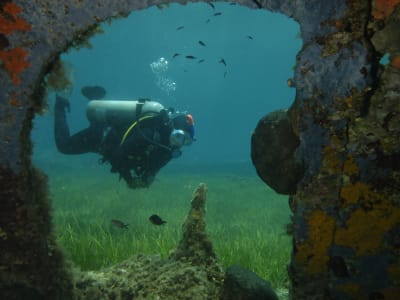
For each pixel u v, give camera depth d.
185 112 6.41
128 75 103.94
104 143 6.57
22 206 2.23
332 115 2.04
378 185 2.02
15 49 2.09
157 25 73.19
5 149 2.17
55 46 2.12
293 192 2.37
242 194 14.28
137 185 6.22
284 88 121.88
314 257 2.12
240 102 131.12
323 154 2.07
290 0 2.03
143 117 6.03
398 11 1.90
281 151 2.31
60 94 7.50
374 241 2.05
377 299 2.08
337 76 2.02
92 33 2.35
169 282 3.03
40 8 2.07
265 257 5.08
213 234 7.28
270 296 2.54
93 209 9.64
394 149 1.99
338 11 1.97
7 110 2.14
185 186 15.92
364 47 1.96
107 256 4.73
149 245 5.18
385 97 1.98
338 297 2.11
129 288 3.04
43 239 2.34
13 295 2.36
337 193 2.07
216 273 3.22
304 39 2.05
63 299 2.51
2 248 2.25
